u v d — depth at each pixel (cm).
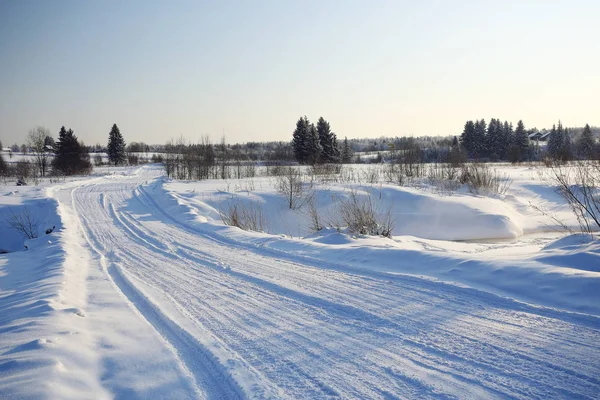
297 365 389
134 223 1538
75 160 5056
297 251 930
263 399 329
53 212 1703
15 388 311
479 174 2466
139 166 7012
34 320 478
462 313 499
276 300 589
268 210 2020
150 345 438
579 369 356
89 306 580
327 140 6831
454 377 354
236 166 4259
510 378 348
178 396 339
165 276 767
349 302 562
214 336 463
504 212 1900
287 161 6412
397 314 508
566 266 598
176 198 2084
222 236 1204
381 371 372
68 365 369
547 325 448
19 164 4591
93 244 1157
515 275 593
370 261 780
